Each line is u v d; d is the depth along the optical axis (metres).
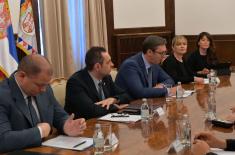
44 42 5.12
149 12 6.41
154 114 2.59
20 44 4.30
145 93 3.34
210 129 2.21
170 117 2.51
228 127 2.23
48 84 2.26
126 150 1.85
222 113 2.58
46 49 5.11
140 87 3.38
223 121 2.28
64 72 5.45
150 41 3.54
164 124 2.34
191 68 4.92
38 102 2.26
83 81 2.93
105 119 2.51
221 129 2.21
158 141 1.99
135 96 3.40
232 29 6.25
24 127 2.13
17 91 2.14
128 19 6.26
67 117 2.35
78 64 5.62
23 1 4.32
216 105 2.84
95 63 2.93
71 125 2.16
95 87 2.99
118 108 2.82
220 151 1.91
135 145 1.93
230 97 3.15
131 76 3.44
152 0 6.41
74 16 5.50
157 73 3.81
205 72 4.60
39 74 2.08
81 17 5.60
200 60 4.90
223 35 6.32
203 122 2.35
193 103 2.95
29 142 1.94
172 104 2.96
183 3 6.58
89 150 1.88
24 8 4.32
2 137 1.93
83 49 5.67
